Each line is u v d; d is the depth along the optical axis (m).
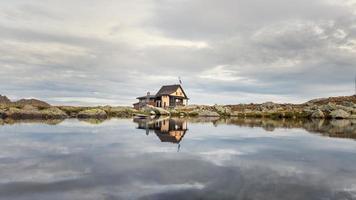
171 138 22.78
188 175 10.67
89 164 12.30
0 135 22.38
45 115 50.25
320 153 16.20
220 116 75.00
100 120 47.72
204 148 17.64
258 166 12.43
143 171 11.20
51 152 15.07
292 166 12.51
